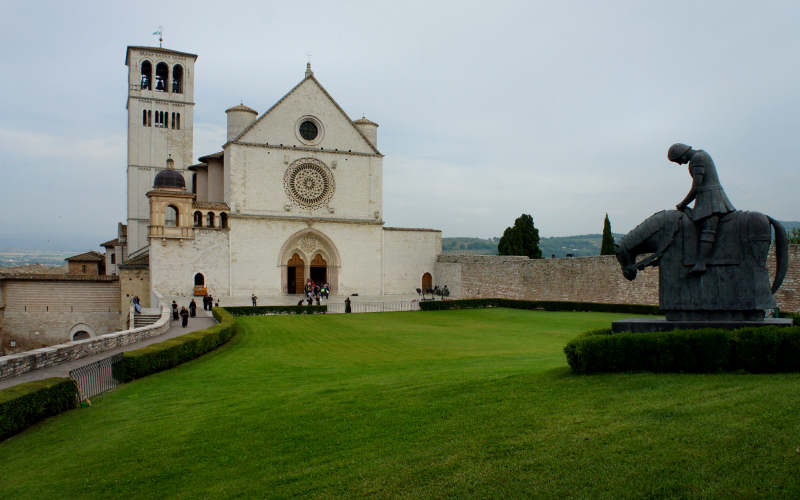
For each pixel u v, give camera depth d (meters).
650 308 44.69
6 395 14.73
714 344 12.80
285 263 67.81
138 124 81.19
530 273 60.62
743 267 14.04
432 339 33.44
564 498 7.62
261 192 66.75
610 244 75.62
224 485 9.47
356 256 71.94
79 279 62.44
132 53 80.94
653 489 7.57
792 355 12.13
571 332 35.94
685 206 15.14
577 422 10.28
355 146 72.12
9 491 10.38
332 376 20.30
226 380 20.70
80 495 9.76
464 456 9.35
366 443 10.65
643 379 12.69
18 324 60.72
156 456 11.39
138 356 21.81
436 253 78.00
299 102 69.25
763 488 7.27
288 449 10.87
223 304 59.47
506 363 20.55
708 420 9.55
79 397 17.81
